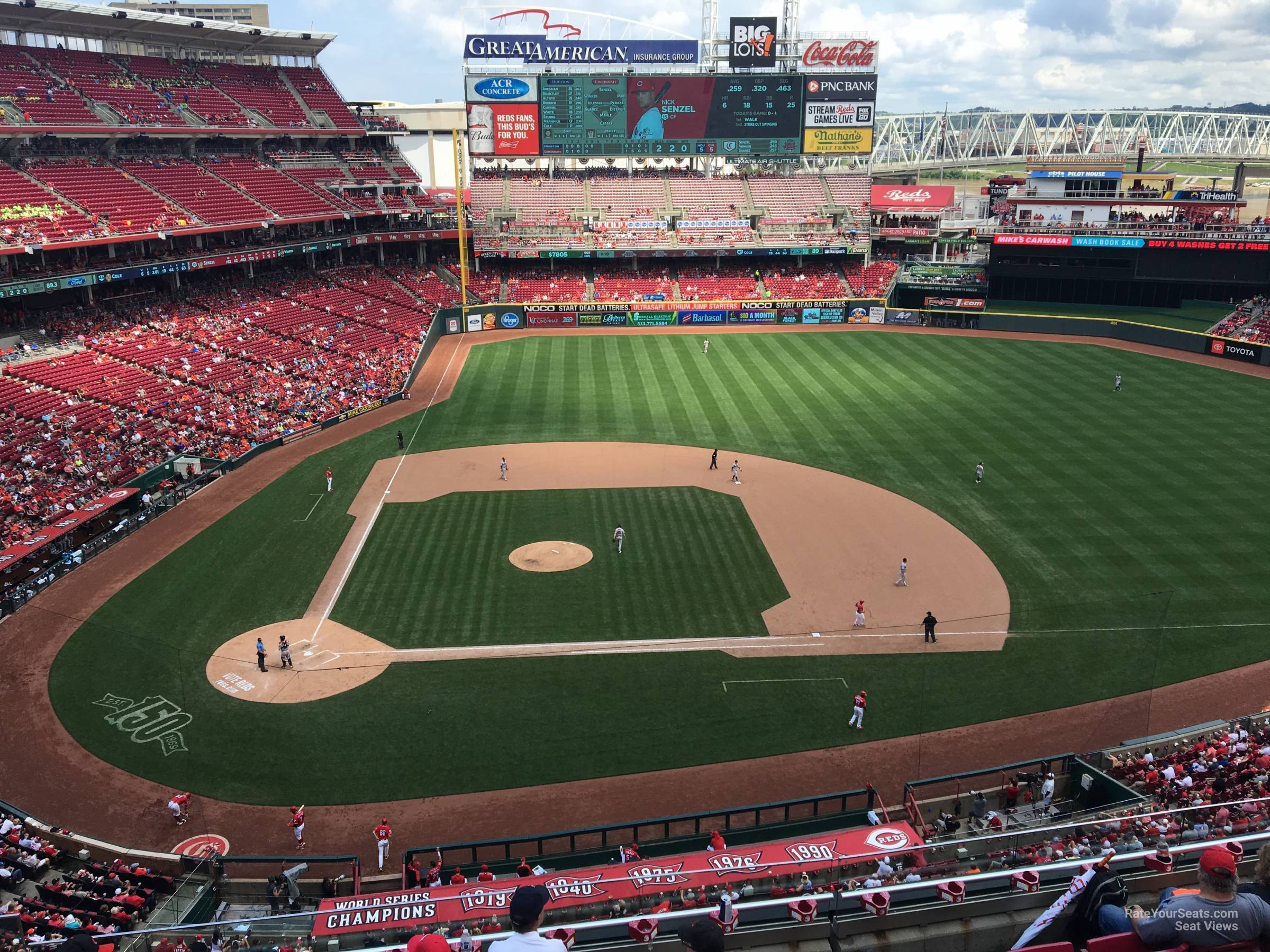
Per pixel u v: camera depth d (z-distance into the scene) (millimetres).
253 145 91438
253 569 42344
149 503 48750
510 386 72750
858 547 43781
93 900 22766
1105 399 66062
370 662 34750
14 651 35656
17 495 45500
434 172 138500
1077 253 89062
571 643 35906
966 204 117750
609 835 26109
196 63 89688
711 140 100938
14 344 60250
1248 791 23609
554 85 98875
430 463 55938
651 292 97812
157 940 15812
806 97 99500
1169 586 39281
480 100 99062
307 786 28297
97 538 44656
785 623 37188
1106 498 48531
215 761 29438
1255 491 48969
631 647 35594
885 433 59781
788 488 51000
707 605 38656
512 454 57281
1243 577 39812
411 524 47031
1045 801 26312
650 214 102250
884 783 28125
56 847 25375
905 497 49500
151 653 35469
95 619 38000
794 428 61125
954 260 100688
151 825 26766
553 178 106188
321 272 91562
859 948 11188
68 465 48938
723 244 98562
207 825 26734
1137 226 86250
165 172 78250
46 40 81312
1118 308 91250
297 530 46469
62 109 72000
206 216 75812
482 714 31578
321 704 32219
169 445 53938
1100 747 29375
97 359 61250
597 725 30969
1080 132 183375
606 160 109250
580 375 75812
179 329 69188
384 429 62406
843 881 14688
